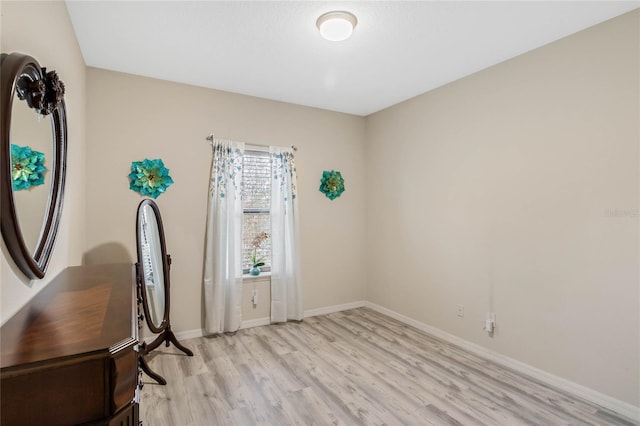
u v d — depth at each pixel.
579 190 2.38
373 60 2.81
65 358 0.69
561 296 2.48
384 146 4.24
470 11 2.10
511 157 2.80
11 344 0.75
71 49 2.18
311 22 2.23
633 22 2.10
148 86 3.17
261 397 2.33
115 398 0.73
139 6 2.03
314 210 4.17
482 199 3.04
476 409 2.21
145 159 3.14
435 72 3.07
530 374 2.66
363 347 3.20
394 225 4.08
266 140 3.81
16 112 1.07
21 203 1.12
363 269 4.59
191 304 3.39
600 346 2.27
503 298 2.87
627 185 2.15
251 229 3.80
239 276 3.58
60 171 1.62
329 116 4.26
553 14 2.14
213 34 2.38
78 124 2.48
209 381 2.54
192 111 3.38
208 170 3.47
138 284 2.41
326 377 2.62
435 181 3.52
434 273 3.54
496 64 2.90
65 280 1.54
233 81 3.29
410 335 3.52
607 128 2.23
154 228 2.97
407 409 2.20
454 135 3.30
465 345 3.19
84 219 2.80
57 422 0.68
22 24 1.23
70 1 1.97
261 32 2.35
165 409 2.18
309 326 3.78
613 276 2.21
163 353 3.02
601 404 2.25
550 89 2.53
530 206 2.67
